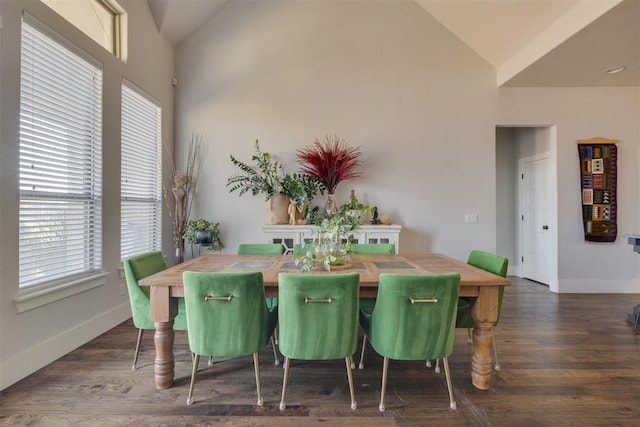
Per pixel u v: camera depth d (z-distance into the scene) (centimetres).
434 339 177
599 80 399
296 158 426
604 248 419
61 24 244
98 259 286
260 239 427
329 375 218
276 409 180
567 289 421
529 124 423
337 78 427
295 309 173
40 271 231
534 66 361
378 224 402
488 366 199
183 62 427
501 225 534
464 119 425
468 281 186
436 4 398
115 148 307
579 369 223
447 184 425
